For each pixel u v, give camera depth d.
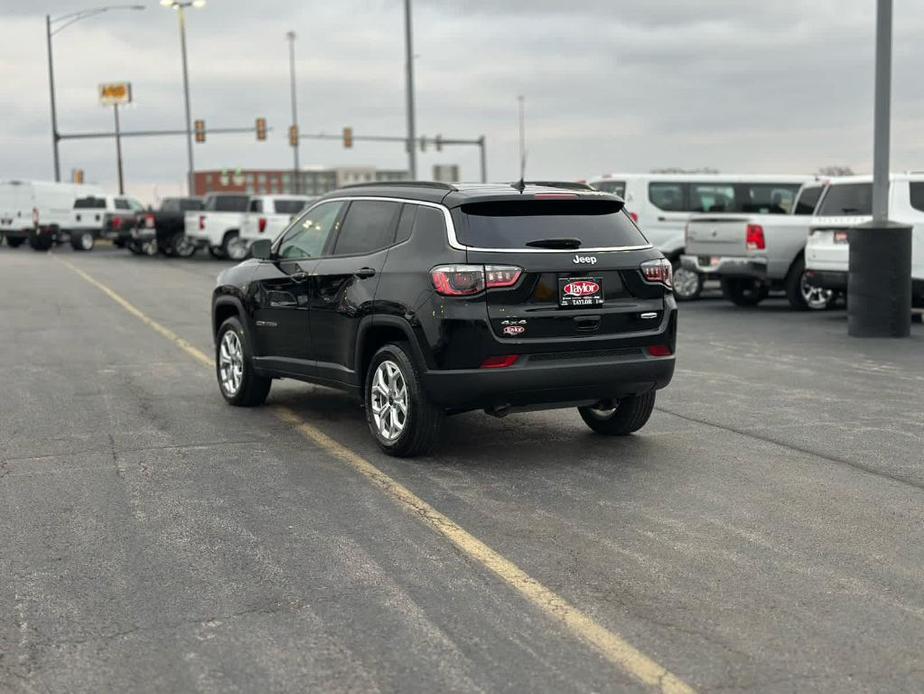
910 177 14.52
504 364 6.55
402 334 7.06
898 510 5.75
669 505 5.88
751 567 4.83
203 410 8.89
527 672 3.74
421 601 4.45
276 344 8.38
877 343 12.83
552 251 6.67
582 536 5.32
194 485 6.41
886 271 13.23
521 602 4.42
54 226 40.31
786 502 5.93
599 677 3.70
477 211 6.73
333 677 3.73
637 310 6.90
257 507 5.91
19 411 8.86
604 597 4.47
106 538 5.36
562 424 8.24
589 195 6.90
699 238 17.62
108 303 18.98
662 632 4.09
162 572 4.85
